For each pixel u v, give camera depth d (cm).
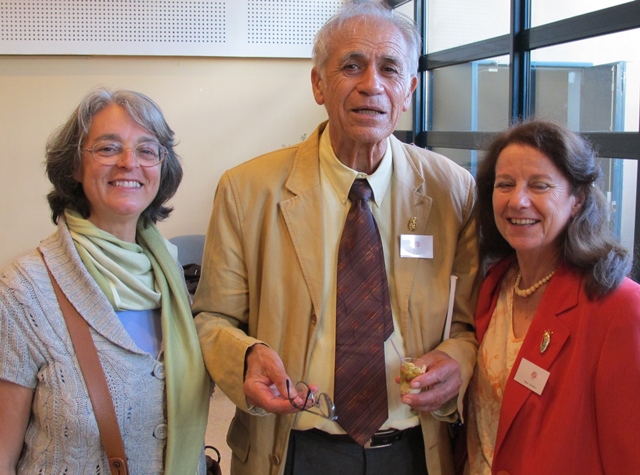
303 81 525
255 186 162
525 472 129
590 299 127
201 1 491
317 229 158
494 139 148
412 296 159
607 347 122
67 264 130
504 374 144
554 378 129
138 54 488
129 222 141
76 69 486
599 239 133
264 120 524
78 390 123
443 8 478
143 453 133
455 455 168
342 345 153
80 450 123
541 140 133
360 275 156
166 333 141
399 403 155
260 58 514
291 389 134
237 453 166
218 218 164
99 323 128
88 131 132
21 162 491
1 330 119
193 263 483
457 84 470
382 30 148
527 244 135
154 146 138
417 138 534
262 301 158
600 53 306
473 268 166
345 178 160
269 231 159
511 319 149
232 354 147
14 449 122
